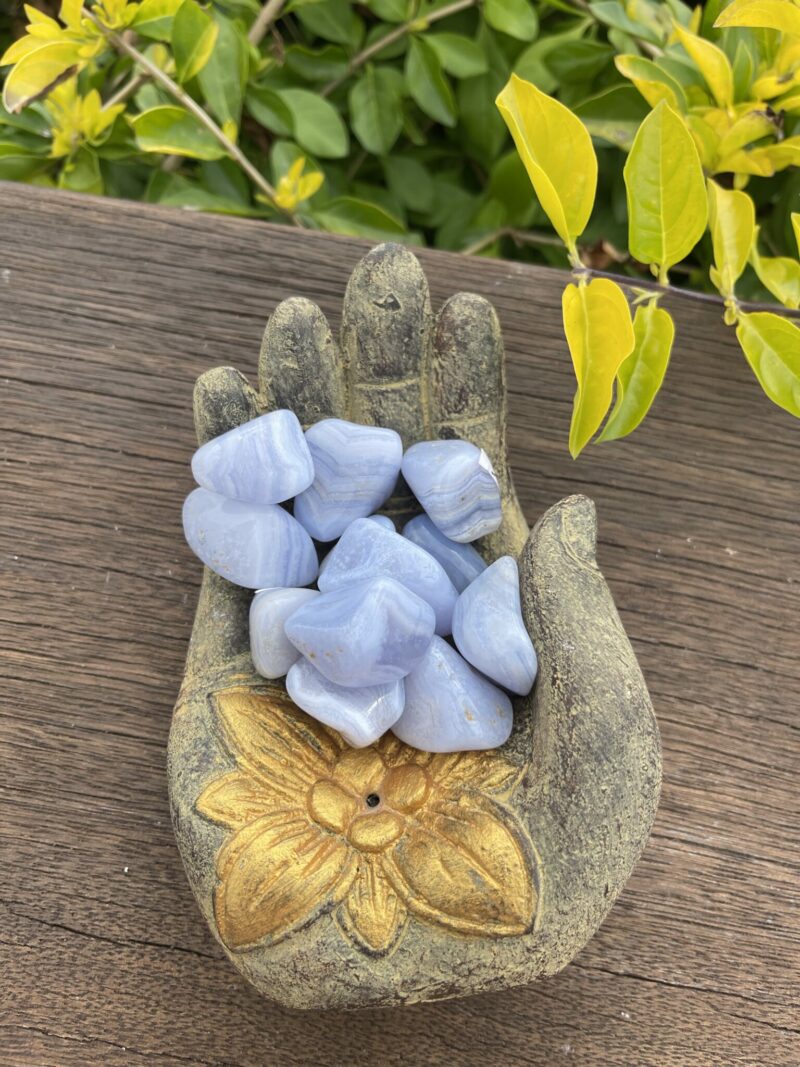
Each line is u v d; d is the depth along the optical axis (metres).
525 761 0.22
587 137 0.22
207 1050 0.26
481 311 0.25
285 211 0.30
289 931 0.21
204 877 0.22
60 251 0.29
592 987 0.27
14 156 0.30
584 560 0.23
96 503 0.29
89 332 0.29
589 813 0.21
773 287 0.26
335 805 0.22
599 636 0.22
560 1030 0.26
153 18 0.27
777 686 0.29
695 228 0.24
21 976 0.26
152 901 0.27
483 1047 0.26
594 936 0.27
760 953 0.27
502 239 0.34
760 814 0.28
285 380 0.25
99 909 0.27
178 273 0.29
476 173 0.36
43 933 0.26
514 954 0.21
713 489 0.29
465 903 0.21
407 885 0.21
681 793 0.28
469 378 0.25
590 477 0.29
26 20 0.36
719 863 0.27
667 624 0.29
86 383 0.29
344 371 0.26
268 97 0.30
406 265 0.25
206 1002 0.26
